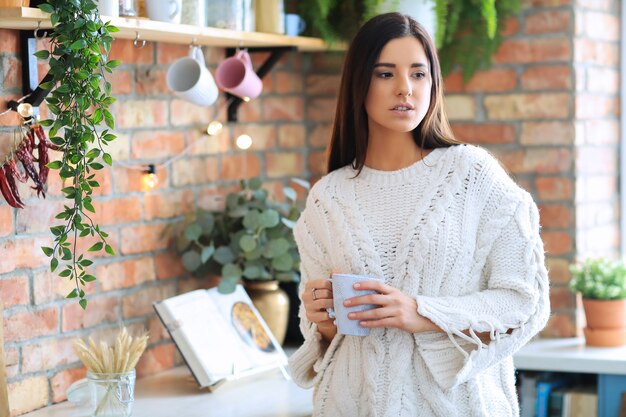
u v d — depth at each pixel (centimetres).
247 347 293
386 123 213
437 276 210
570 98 344
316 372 231
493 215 211
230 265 307
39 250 260
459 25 349
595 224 360
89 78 227
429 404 211
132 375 244
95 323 281
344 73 223
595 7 356
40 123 229
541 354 324
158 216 305
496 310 206
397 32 212
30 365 259
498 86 352
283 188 335
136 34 264
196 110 320
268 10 311
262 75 325
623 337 333
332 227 222
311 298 216
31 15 222
